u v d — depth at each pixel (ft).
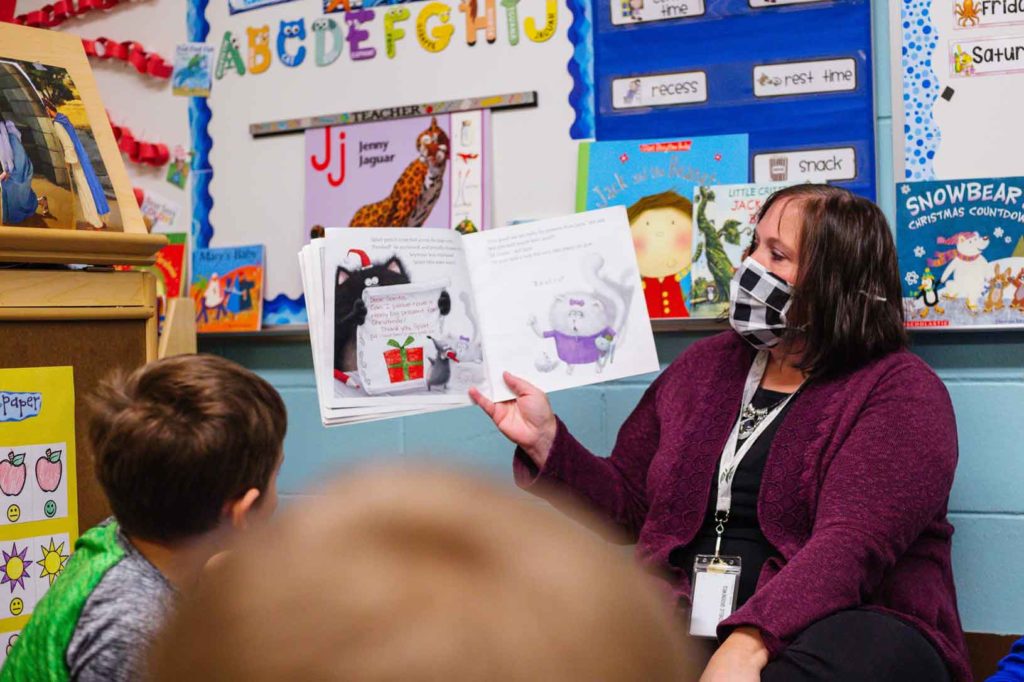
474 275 5.39
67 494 4.93
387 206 6.81
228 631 0.68
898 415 4.40
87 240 5.01
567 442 5.20
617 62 6.23
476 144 6.57
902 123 5.68
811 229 4.75
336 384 5.07
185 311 5.65
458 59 6.62
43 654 3.46
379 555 0.72
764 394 4.96
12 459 4.74
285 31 7.11
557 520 0.79
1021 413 5.51
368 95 6.88
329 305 5.09
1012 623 5.55
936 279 5.61
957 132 5.58
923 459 4.28
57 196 5.11
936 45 5.61
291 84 7.11
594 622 0.70
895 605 4.38
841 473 4.31
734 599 4.53
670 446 5.08
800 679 3.75
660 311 6.11
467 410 6.66
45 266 5.06
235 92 7.29
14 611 4.70
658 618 0.74
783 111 5.90
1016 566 5.54
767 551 4.66
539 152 6.42
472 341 5.31
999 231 5.50
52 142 5.19
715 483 4.87
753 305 4.84
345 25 6.93
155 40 7.50
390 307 5.19
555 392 6.47
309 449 7.06
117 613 3.44
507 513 0.77
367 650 0.66
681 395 5.24
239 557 0.75
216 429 3.84
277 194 7.16
